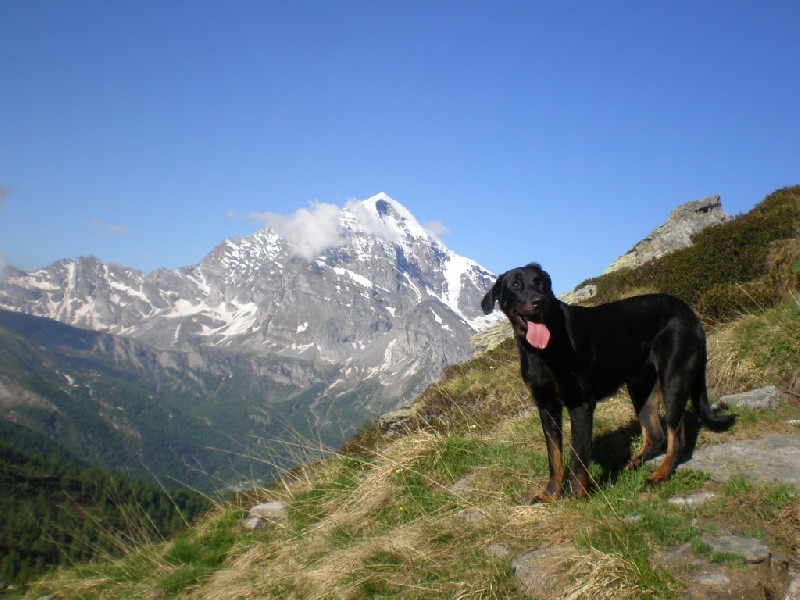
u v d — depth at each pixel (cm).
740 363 366
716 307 450
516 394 475
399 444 381
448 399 530
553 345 271
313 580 294
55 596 414
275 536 371
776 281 431
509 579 239
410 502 334
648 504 259
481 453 353
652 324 295
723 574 210
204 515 446
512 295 279
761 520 238
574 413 276
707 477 270
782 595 208
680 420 285
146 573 396
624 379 293
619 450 322
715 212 816
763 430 302
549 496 280
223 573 345
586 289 759
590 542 237
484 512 280
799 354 347
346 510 357
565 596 218
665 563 222
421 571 265
